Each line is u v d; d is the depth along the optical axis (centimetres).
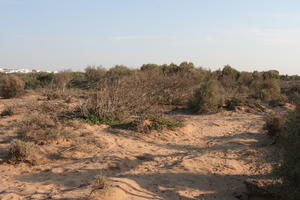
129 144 872
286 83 3083
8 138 855
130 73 1898
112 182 543
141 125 1002
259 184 553
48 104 1231
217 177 664
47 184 572
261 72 3253
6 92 1925
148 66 2758
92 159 720
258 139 979
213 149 864
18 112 1245
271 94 2031
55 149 767
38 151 737
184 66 2495
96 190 496
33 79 2611
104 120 1074
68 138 838
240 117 1400
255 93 2119
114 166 680
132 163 710
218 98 1588
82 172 640
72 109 1177
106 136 911
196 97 1554
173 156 782
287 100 1839
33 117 944
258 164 746
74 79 2156
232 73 2939
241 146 896
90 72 2041
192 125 1163
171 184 604
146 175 639
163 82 1633
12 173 632
